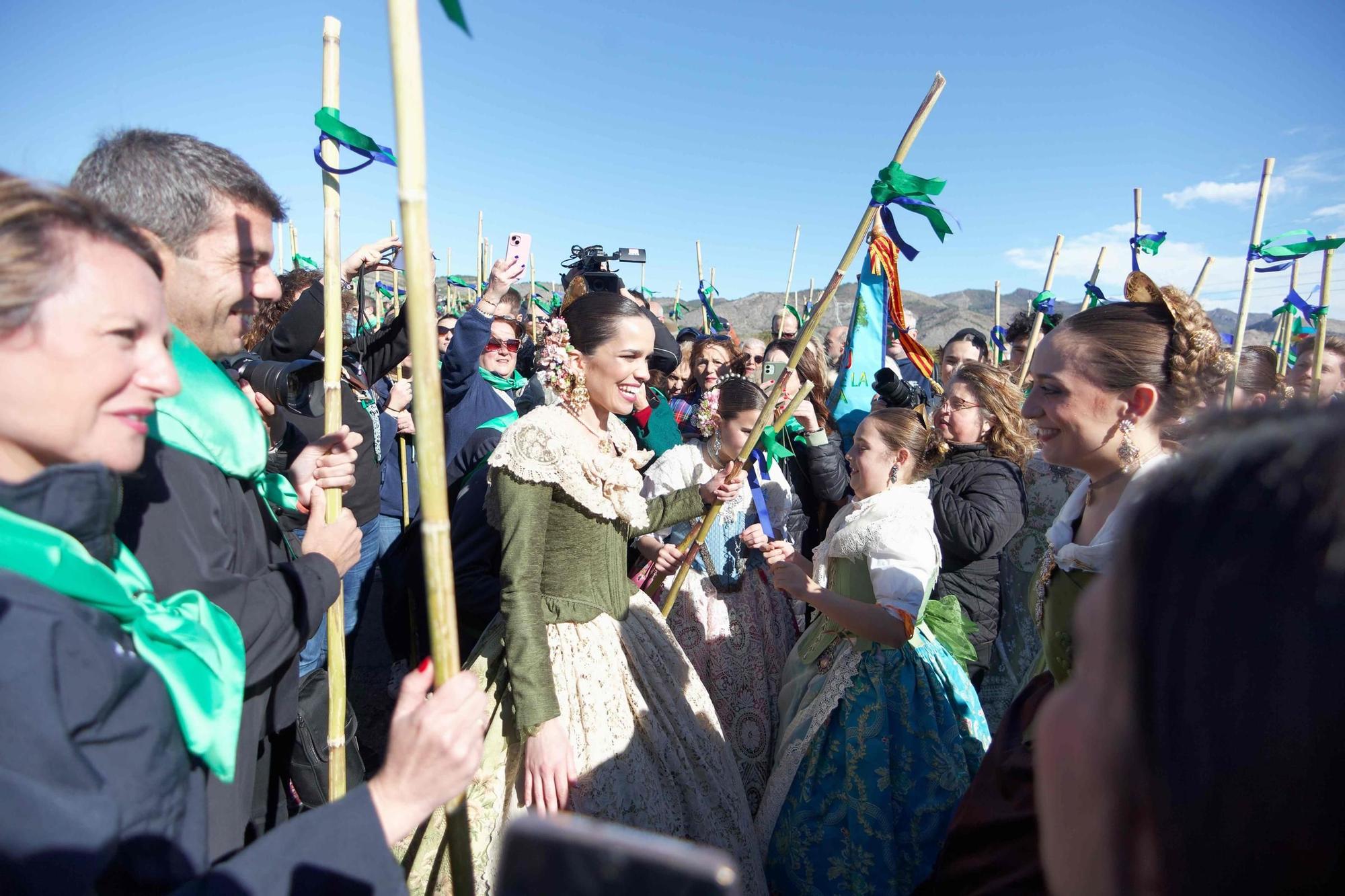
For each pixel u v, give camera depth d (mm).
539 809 1759
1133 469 1434
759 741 2762
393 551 3158
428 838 1845
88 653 787
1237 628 405
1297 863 391
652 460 3645
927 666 2342
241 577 1214
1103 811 498
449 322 4770
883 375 2891
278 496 1673
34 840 718
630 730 1975
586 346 2096
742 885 2045
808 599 2318
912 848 2201
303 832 900
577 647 1976
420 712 966
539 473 1879
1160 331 1431
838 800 2270
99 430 858
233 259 1306
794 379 3564
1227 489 441
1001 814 1266
